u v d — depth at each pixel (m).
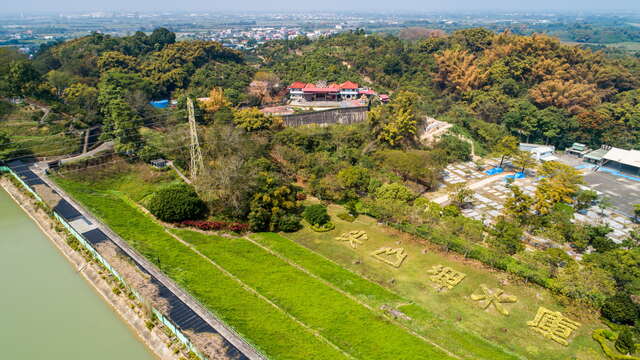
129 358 49.12
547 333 54.50
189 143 99.06
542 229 80.81
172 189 80.94
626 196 108.44
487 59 186.38
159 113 126.88
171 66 173.38
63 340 51.75
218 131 100.88
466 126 152.12
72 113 119.00
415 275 67.06
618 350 51.31
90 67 169.12
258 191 82.31
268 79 175.50
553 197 89.31
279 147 105.12
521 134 160.75
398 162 103.62
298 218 84.44
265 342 49.53
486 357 49.53
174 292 57.91
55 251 71.06
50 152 101.62
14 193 89.38
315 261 70.06
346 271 67.62
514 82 172.88
